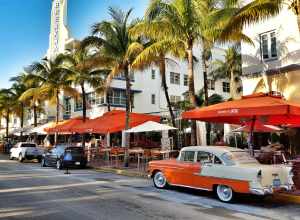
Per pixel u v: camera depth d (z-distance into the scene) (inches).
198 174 453.4
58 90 1382.9
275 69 730.2
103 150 984.3
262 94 497.0
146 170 779.4
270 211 374.0
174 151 806.5
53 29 2117.4
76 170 868.6
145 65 843.4
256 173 386.6
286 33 732.0
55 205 390.6
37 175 725.9
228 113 475.2
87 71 1205.1
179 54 783.1
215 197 453.4
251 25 810.2
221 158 432.8
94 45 874.1
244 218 338.6
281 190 398.0
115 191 498.3
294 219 337.1
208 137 1113.4
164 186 518.0
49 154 949.2
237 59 1635.1
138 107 1606.8
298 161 474.0
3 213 348.5
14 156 1275.8
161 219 326.6
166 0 669.9
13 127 2544.3
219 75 1744.6
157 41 767.7
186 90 1814.7
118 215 340.8
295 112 424.2
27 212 353.4
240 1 789.2
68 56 1253.7
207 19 655.1
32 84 1569.9
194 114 523.8
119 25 857.5
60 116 1820.9
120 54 859.4
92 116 1587.1
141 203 406.3
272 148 645.9
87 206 385.7
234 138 885.8
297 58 706.2
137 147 1064.8
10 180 629.0
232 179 409.1
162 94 1702.8
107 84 934.4
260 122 557.0
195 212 362.0
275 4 526.9
